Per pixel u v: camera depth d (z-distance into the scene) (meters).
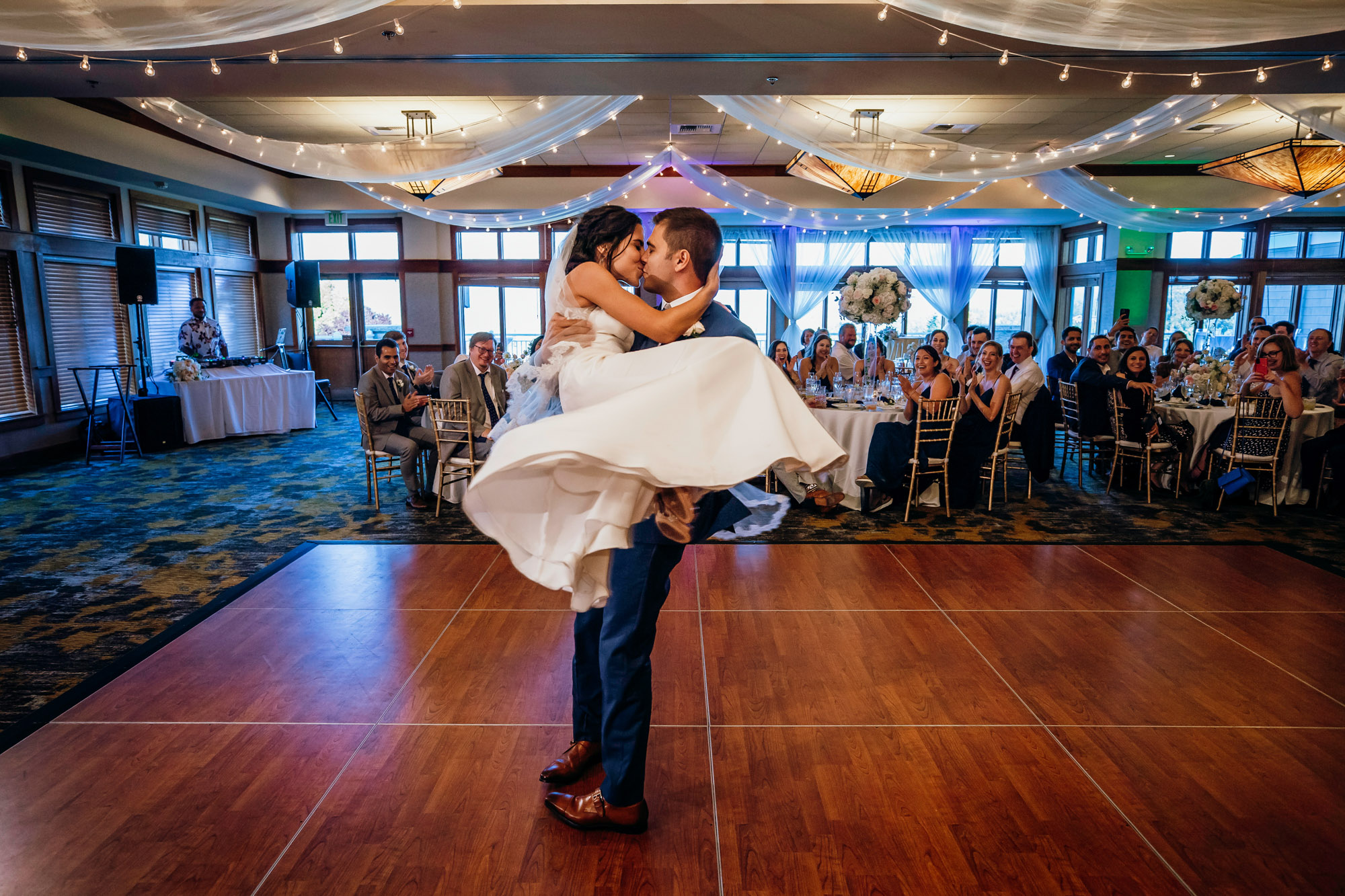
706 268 1.82
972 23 4.28
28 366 8.27
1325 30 4.19
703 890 1.87
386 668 3.05
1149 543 4.81
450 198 12.28
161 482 6.74
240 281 12.35
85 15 3.82
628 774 2.02
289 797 2.22
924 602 3.77
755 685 2.91
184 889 1.86
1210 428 6.11
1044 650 3.22
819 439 1.62
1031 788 2.28
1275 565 4.35
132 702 2.78
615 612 1.92
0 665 3.12
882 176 8.86
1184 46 4.43
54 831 2.07
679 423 1.56
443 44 4.95
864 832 2.08
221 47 4.88
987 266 14.08
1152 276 12.90
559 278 1.83
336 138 9.65
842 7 4.47
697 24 4.68
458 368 5.73
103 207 9.47
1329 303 12.98
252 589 3.96
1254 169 8.09
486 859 1.97
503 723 2.64
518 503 1.64
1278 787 2.28
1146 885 1.88
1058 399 8.02
